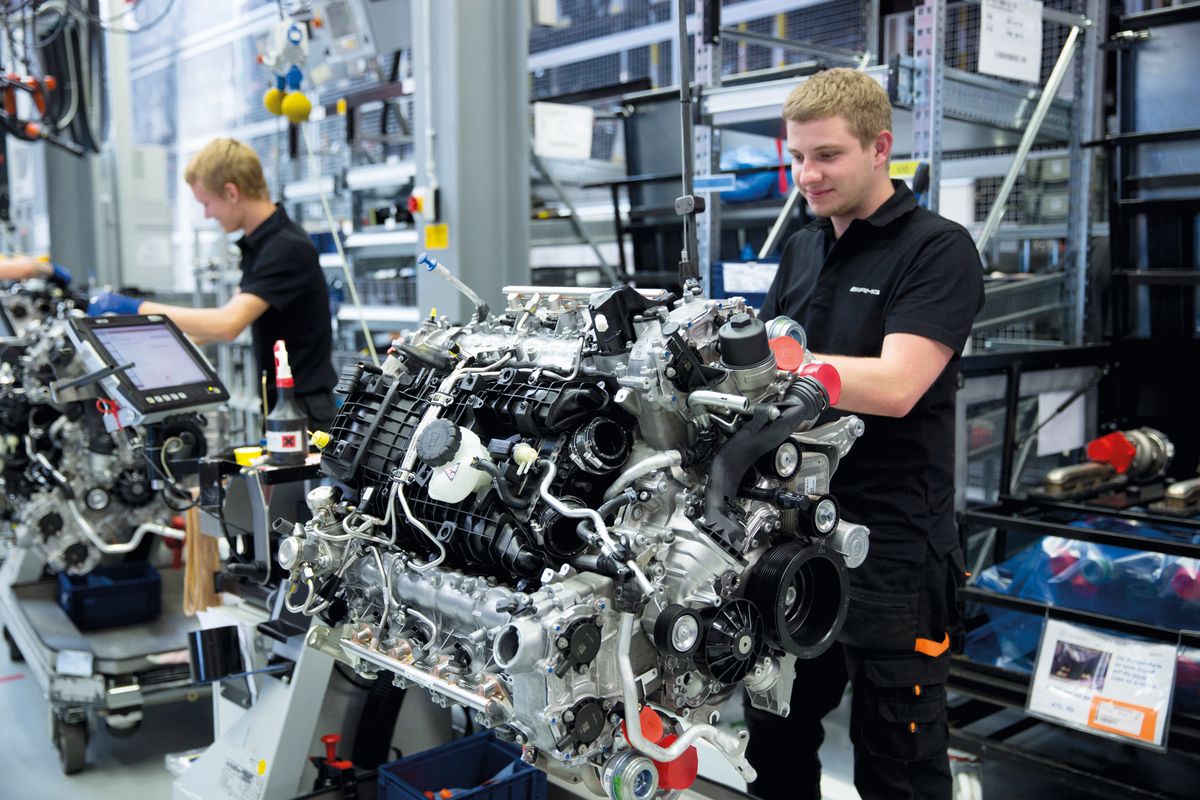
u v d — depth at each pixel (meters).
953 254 1.82
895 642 1.89
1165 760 2.93
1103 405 3.39
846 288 1.96
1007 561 2.89
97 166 7.48
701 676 1.30
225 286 5.51
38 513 3.09
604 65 5.59
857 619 1.90
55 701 2.86
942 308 1.78
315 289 2.99
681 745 1.24
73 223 7.68
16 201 8.38
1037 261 3.91
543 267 5.29
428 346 1.65
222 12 7.79
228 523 2.12
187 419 2.48
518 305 1.69
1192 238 3.21
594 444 1.30
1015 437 2.93
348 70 4.99
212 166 2.89
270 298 2.89
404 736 2.25
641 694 1.27
